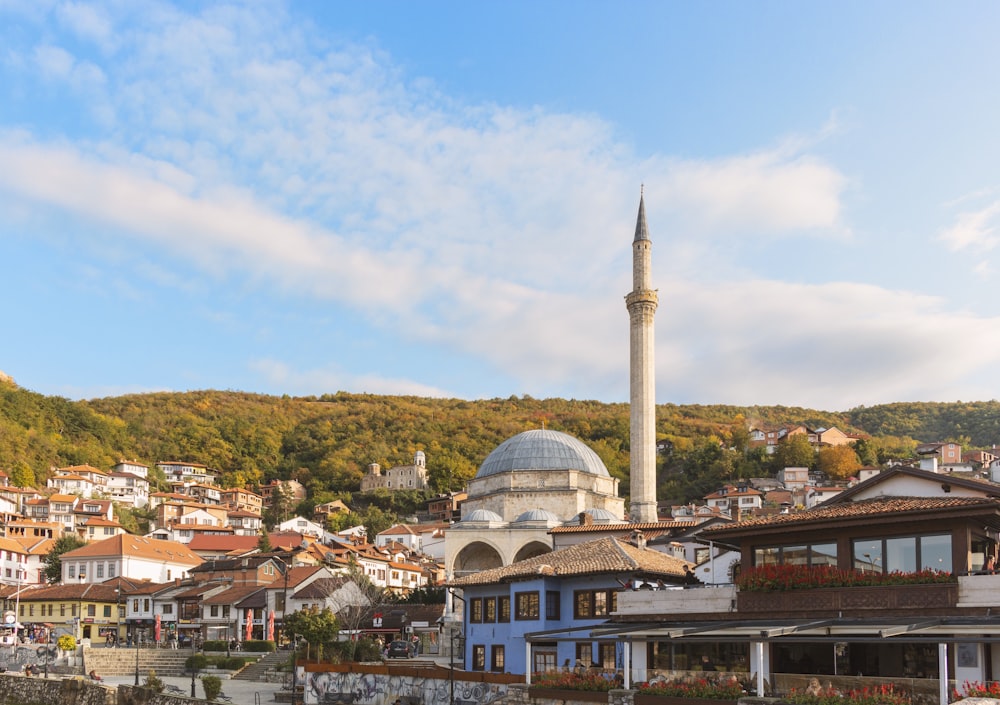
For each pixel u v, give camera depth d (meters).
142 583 102.88
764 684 32.72
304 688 54.53
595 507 89.69
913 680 31.11
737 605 35.84
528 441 92.94
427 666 56.53
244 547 134.75
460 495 198.50
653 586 42.44
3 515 147.62
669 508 166.38
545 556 52.00
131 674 72.25
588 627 39.34
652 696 33.47
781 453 193.25
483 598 52.91
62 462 194.88
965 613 30.09
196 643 84.69
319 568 92.19
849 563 34.06
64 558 108.88
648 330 89.19
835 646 34.25
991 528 33.78
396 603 97.50
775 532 35.97
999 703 20.09
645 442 87.06
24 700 60.78
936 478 35.56
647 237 91.56
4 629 90.12
